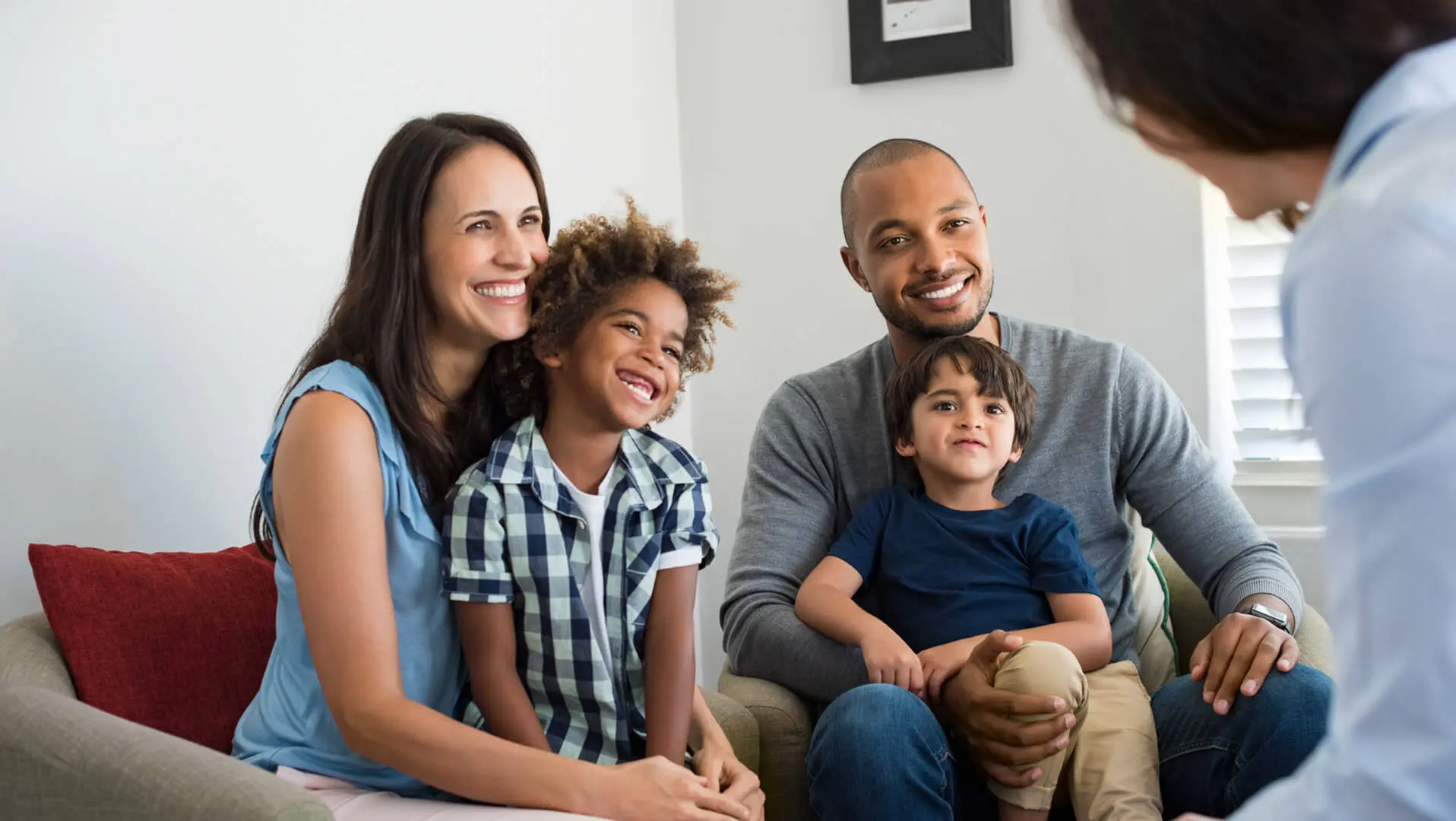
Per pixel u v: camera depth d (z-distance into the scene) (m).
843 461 1.81
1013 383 1.68
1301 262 0.56
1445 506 0.49
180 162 1.68
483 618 1.28
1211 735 1.41
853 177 1.83
